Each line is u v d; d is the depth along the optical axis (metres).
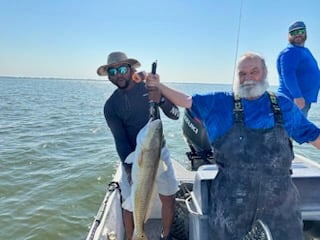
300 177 2.85
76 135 14.67
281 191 2.36
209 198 2.68
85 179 8.49
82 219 6.52
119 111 3.35
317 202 2.84
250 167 2.37
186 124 4.09
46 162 10.03
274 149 2.37
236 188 2.38
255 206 2.36
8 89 67.75
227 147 2.43
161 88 2.55
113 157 10.59
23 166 9.60
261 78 2.46
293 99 4.19
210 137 2.55
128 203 3.33
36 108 27.09
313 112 21.73
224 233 2.41
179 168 4.27
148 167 2.58
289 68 4.21
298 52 4.23
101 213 3.55
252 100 2.47
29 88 82.44
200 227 2.65
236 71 2.52
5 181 8.35
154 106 2.60
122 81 3.25
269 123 2.41
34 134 14.72
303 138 2.56
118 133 3.39
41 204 7.11
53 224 6.33
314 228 2.90
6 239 5.88
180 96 2.57
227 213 2.39
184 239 3.43
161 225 3.84
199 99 2.56
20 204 7.11
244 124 2.42
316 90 4.44
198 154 4.17
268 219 2.35
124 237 3.69
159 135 2.57
